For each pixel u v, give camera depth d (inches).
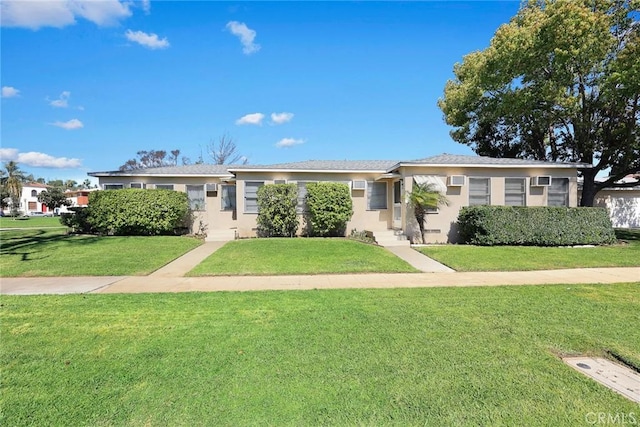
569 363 159.0
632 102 687.1
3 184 2399.1
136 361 161.6
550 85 695.1
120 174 741.9
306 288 317.1
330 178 685.3
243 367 155.1
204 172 763.4
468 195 621.9
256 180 674.2
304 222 676.7
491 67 775.1
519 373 148.3
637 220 945.5
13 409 124.1
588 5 676.7
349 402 127.3
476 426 113.4
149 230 693.3
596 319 217.8
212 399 129.7
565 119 773.3
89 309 246.5
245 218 672.4
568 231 566.9
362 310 241.1
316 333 195.8
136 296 285.9
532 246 561.0
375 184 693.3
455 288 311.4
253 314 232.8
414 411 121.6
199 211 751.7
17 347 178.4
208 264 429.7
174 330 202.2
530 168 624.1
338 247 530.6
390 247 553.6
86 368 154.9
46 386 139.8
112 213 671.8
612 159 741.3
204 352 171.2
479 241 565.0
